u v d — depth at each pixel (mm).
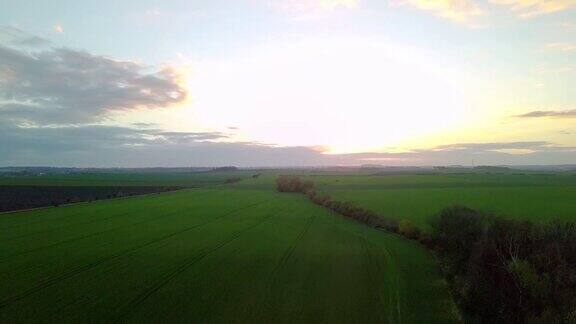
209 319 20031
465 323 20188
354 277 27734
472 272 24203
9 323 19625
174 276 28047
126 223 55531
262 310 21281
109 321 19812
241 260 32875
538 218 40438
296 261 32469
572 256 22078
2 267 30812
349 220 58500
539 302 19422
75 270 29797
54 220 58438
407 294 24016
